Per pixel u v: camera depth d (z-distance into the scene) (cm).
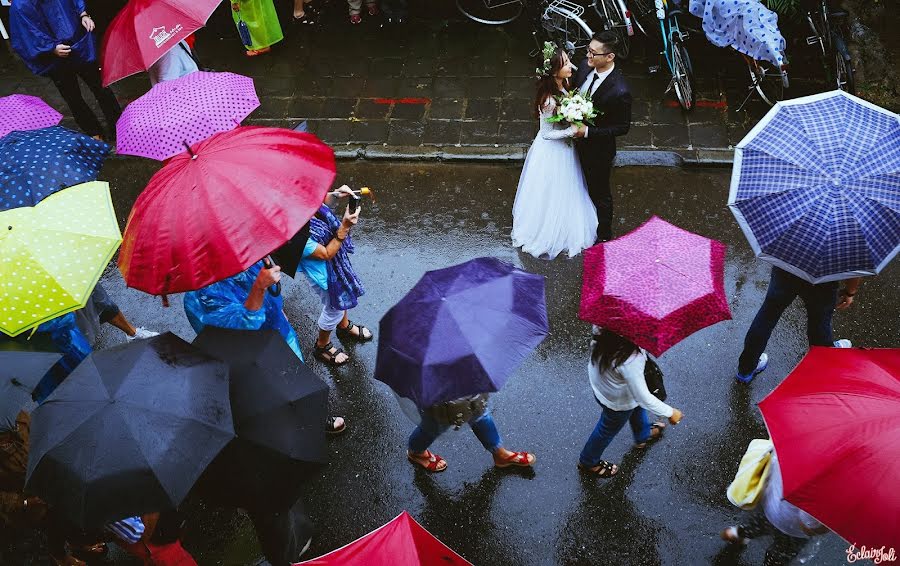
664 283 380
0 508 399
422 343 375
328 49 911
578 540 484
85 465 323
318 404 384
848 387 342
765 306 499
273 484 356
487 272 404
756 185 433
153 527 398
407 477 521
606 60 565
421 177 755
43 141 480
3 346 419
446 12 942
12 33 728
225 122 489
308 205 388
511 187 739
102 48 647
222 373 365
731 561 466
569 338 599
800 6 804
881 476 309
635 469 513
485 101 827
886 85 808
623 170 741
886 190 410
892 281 621
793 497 322
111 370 354
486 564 479
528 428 542
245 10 862
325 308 548
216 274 372
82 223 413
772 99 795
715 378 563
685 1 819
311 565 316
